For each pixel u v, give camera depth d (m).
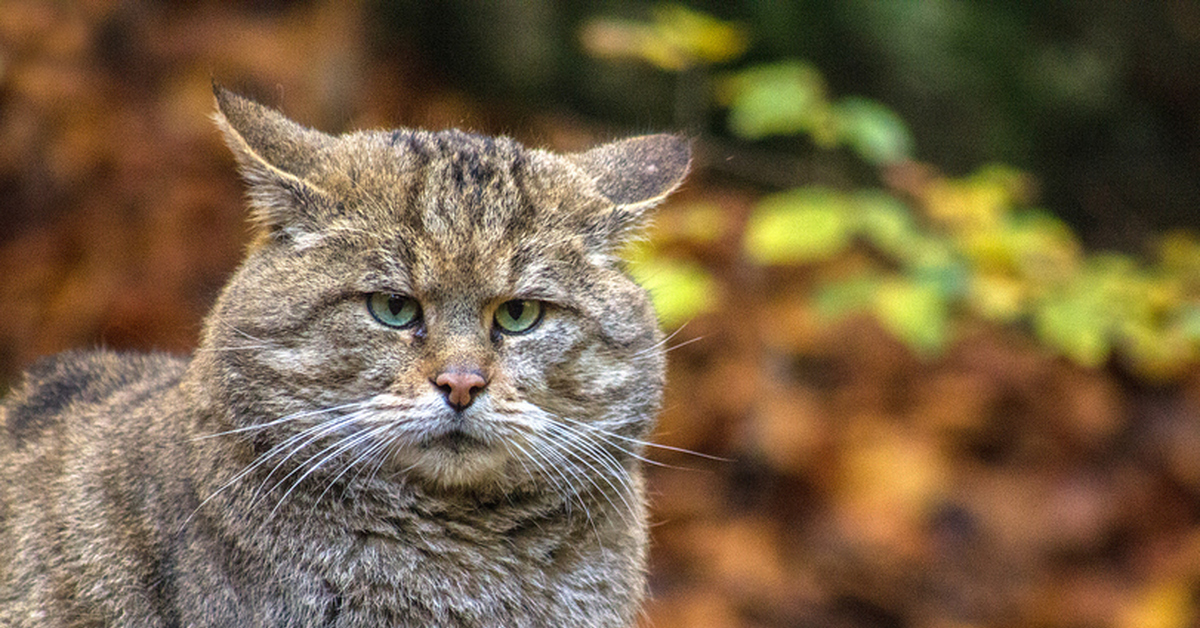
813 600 9.65
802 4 13.05
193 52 12.20
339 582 5.27
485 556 5.50
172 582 5.23
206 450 5.30
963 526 10.66
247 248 6.03
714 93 12.84
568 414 5.64
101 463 5.71
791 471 10.06
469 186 5.53
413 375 5.32
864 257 10.82
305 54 12.10
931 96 13.47
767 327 10.10
